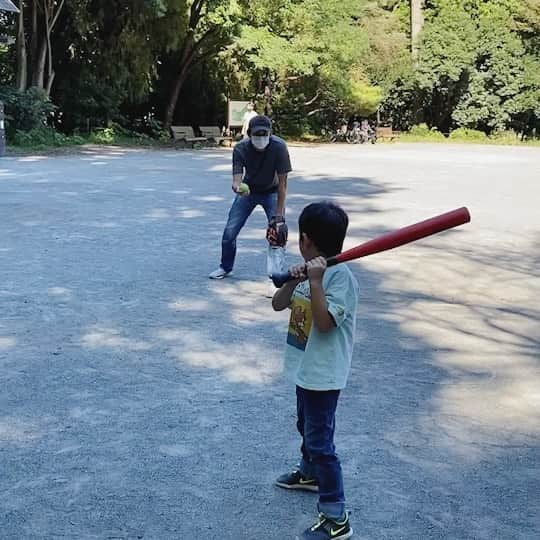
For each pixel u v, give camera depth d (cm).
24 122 2572
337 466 325
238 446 409
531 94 3947
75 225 1071
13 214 1147
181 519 337
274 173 750
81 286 741
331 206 317
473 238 1080
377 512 346
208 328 623
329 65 3306
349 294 314
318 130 3925
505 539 327
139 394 479
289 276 314
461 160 2536
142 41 3016
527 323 672
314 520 338
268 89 3400
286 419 446
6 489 360
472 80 3984
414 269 877
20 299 689
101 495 355
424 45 4003
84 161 2112
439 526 336
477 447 416
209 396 479
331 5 3141
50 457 393
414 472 386
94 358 543
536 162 2481
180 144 3038
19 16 2653
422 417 456
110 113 3073
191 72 3525
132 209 1230
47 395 474
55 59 2967
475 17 4097
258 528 331
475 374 536
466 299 751
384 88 3991
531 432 438
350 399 480
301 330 328
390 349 588
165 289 741
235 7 2941
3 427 427
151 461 390
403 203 1391
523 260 942
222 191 1479
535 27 3994
